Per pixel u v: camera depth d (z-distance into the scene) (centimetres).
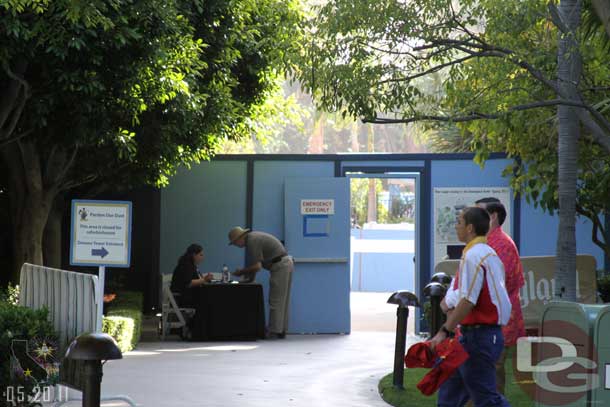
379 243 3397
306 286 1830
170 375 1236
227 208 1939
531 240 1838
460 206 1842
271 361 1397
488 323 769
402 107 1196
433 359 771
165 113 1462
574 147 1083
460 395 820
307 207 1844
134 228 2083
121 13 1239
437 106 1205
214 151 1820
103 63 1300
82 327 938
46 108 1290
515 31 1190
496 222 915
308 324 1827
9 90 1308
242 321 1691
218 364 1353
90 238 1015
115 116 1375
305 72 1159
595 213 1520
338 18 1144
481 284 766
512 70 1168
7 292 1484
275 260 1744
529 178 1392
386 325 2027
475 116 1095
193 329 1672
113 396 960
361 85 1134
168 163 1605
